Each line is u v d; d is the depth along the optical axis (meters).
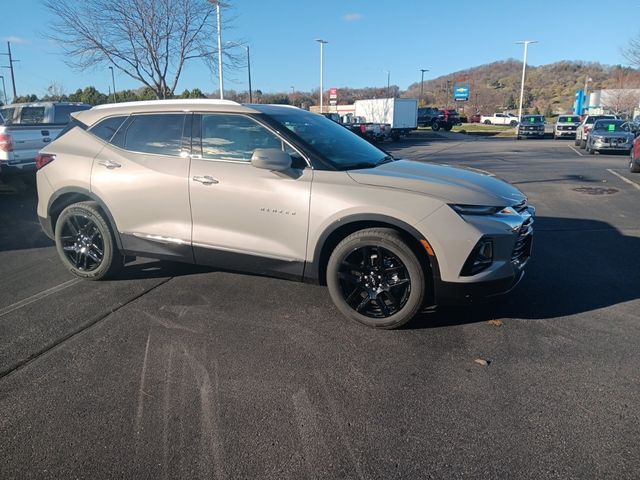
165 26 14.41
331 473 2.37
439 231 3.54
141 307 4.29
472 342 3.64
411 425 2.72
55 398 2.97
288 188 3.94
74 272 4.96
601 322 3.96
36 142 9.84
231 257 4.25
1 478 2.35
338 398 2.97
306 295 4.54
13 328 3.90
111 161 4.61
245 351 3.53
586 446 2.53
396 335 3.76
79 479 2.35
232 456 2.49
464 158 19.47
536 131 36.19
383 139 33.88
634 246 6.18
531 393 3.00
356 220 3.75
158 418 2.78
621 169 14.35
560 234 6.81
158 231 4.49
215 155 4.26
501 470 2.38
